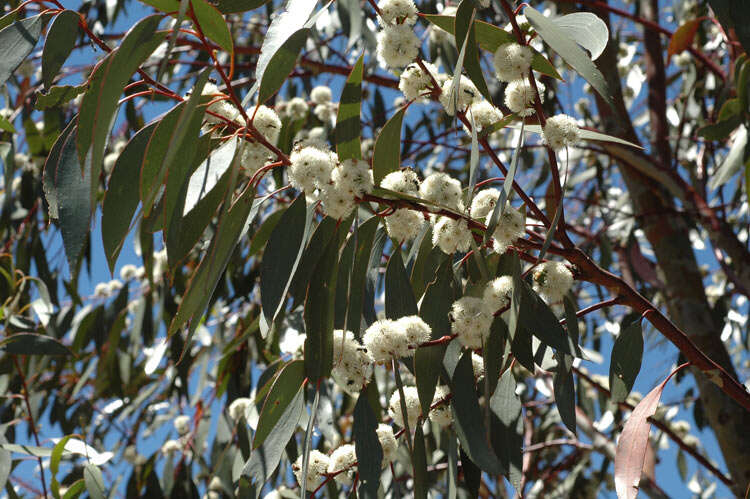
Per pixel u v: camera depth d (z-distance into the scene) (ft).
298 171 2.35
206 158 2.45
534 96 2.42
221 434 4.06
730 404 3.81
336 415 4.48
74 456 4.97
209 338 4.66
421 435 2.49
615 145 4.47
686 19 5.77
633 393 5.47
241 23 5.81
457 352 2.49
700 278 4.40
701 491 5.87
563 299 2.53
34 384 4.85
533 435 5.72
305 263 2.50
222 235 2.38
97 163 2.20
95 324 4.67
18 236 4.83
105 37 5.15
